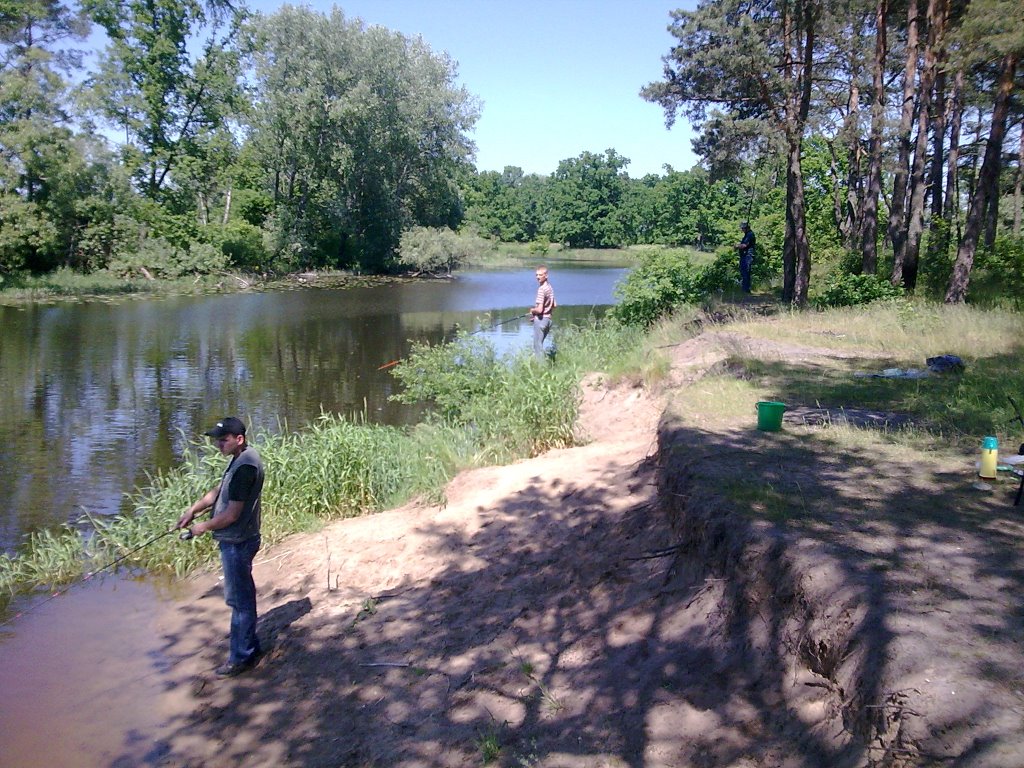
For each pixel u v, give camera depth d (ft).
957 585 13.93
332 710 17.71
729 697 14.28
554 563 22.17
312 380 56.13
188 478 31.12
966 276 54.75
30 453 39.11
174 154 147.64
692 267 70.85
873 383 31.09
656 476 24.29
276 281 137.39
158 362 62.08
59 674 20.43
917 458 21.25
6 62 124.06
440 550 25.03
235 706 18.66
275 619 22.58
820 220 100.73
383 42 147.54
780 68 63.62
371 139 148.56
